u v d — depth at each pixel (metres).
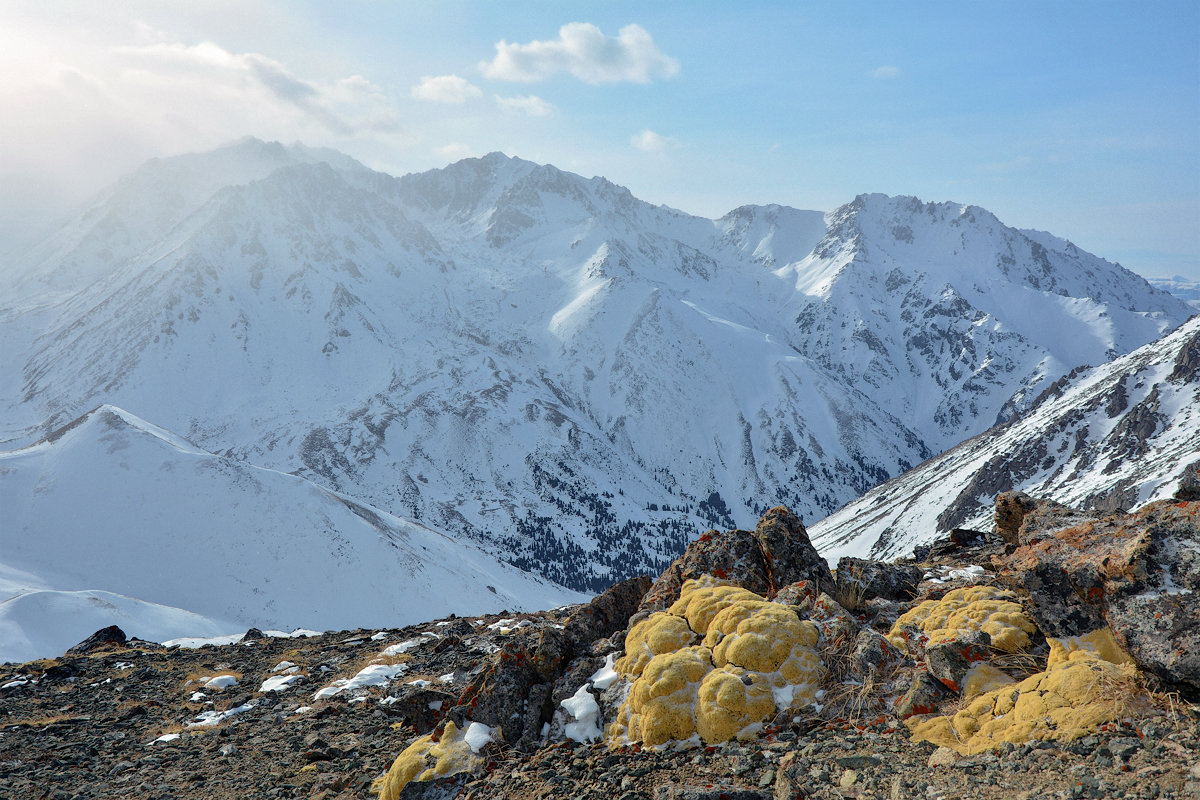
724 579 11.15
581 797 7.68
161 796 12.18
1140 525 7.83
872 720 7.75
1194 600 6.46
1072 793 5.45
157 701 20.11
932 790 6.10
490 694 10.15
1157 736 5.90
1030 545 9.27
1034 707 6.85
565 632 11.14
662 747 8.29
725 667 8.77
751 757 7.52
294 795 11.12
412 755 9.84
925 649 8.48
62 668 25.11
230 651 26.92
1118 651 7.21
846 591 11.95
